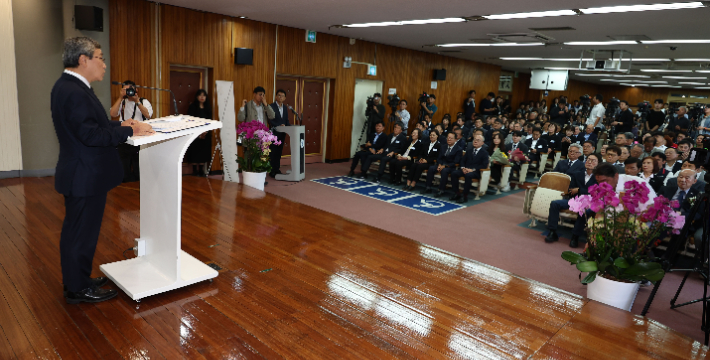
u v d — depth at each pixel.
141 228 2.84
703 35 6.95
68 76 2.10
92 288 2.40
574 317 2.58
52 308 2.34
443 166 7.79
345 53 10.10
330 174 8.98
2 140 5.66
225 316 2.37
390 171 8.56
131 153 5.89
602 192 2.93
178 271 2.53
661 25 6.40
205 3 6.80
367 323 2.38
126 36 6.70
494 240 5.33
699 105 10.37
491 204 7.28
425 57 12.25
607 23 6.56
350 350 2.11
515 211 6.87
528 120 12.20
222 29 7.83
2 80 5.56
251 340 2.15
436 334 2.30
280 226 4.02
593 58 9.85
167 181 2.50
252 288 2.72
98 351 1.99
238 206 4.62
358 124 11.09
